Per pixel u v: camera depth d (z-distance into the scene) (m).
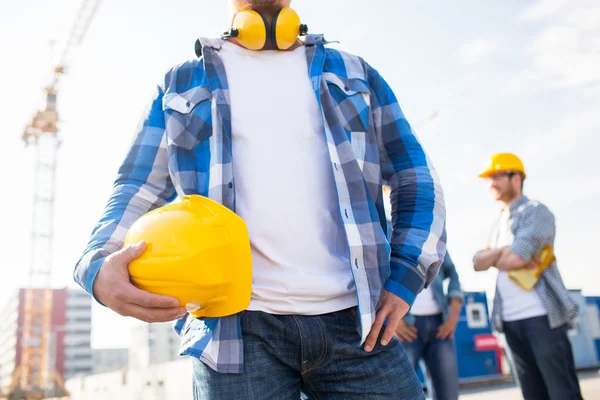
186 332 1.45
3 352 85.00
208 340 1.35
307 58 1.66
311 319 1.39
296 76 1.61
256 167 1.48
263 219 1.44
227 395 1.32
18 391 59.50
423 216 1.54
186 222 1.23
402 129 1.69
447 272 4.25
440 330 3.92
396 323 1.41
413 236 1.50
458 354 12.81
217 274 1.21
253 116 1.53
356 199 1.51
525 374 3.86
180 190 1.50
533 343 3.70
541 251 3.77
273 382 1.36
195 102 1.57
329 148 1.52
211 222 1.24
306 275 1.41
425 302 3.94
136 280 1.21
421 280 1.47
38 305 62.66
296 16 1.62
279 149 1.51
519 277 3.74
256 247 1.42
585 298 16.34
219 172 1.46
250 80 1.58
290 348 1.38
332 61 1.70
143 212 1.53
